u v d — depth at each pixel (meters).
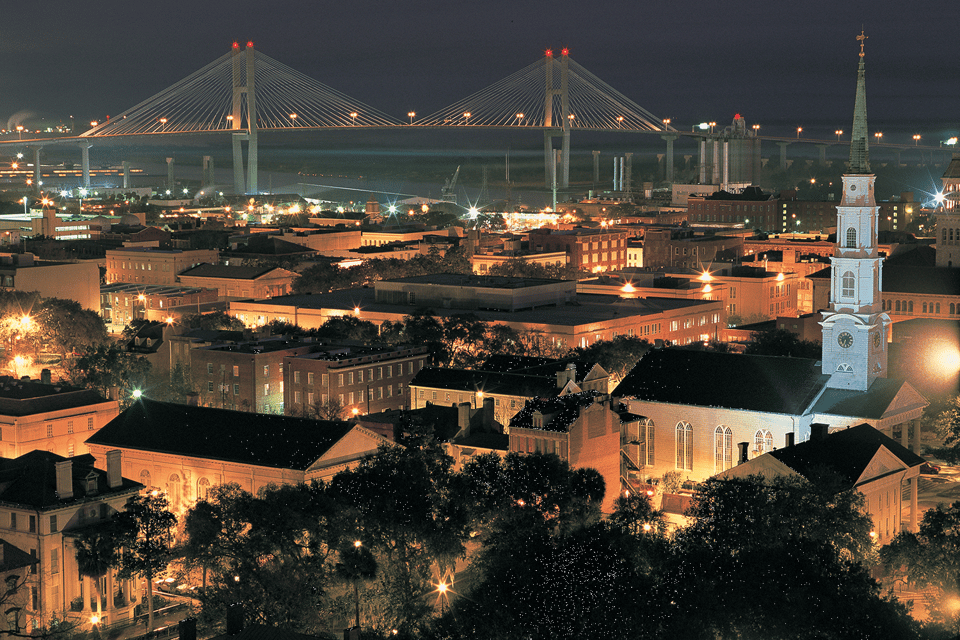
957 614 175.25
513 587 174.75
